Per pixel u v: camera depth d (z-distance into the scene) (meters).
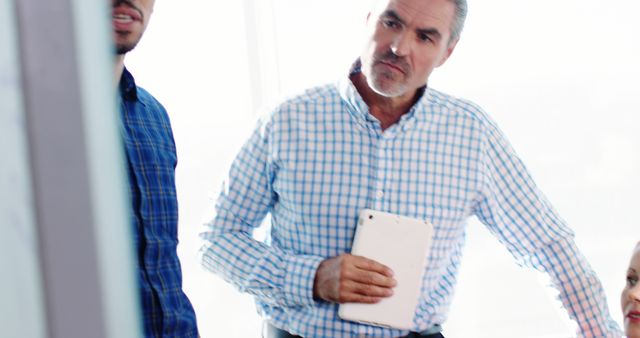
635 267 1.71
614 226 2.78
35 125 0.27
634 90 2.74
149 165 1.42
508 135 2.76
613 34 2.73
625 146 2.76
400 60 1.63
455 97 1.80
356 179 1.71
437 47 1.67
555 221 1.87
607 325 1.89
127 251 0.28
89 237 0.27
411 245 1.68
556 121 2.75
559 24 2.72
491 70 2.72
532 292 2.69
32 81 0.27
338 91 1.74
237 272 1.74
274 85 2.68
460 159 1.76
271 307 1.79
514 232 1.87
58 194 0.27
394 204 1.71
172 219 1.48
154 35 2.62
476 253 2.69
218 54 2.66
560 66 2.73
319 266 1.68
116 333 0.28
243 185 1.77
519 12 2.72
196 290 2.68
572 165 2.77
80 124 0.27
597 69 2.74
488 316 2.70
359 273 1.64
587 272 1.88
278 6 2.68
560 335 2.68
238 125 2.68
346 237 1.71
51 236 0.27
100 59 0.28
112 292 0.28
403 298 1.67
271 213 1.82
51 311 0.27
